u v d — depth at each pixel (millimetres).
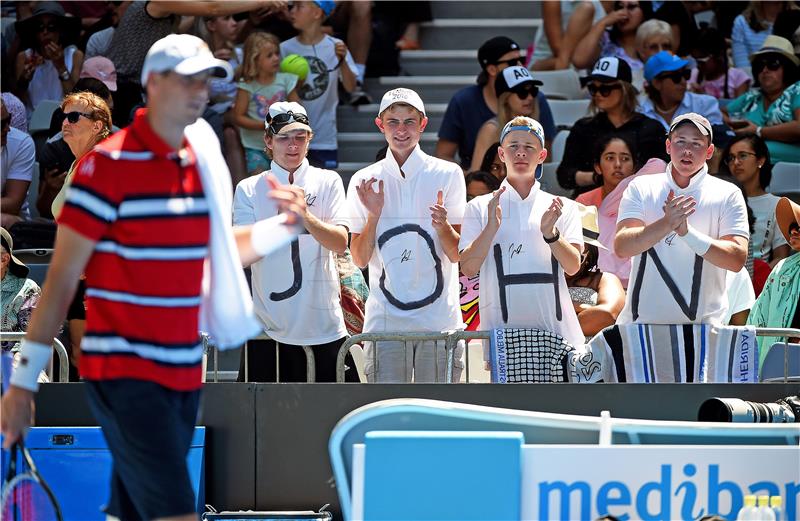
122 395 10656
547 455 13500
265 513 15633
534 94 24688
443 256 18016
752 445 14266
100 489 15641
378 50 30625
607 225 21844
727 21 32000
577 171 23672
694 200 16375
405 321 17875
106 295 10688
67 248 10516
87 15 30188
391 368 17891
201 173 10922
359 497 13312
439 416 14203
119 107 26141
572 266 17141
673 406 15641
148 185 10633
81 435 15703
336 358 17766
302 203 11766
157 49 10648
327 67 27266
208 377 19703
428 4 32188
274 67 26031
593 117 23891
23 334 16766
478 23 32406
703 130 17047
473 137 25859
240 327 11148
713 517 12969
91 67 25906
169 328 10695
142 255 10617
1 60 28734
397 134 18094
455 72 31625
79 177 10609
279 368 18078
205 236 10859
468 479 13297
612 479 13531
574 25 29422
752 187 23812
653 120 23766
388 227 18031
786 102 27250
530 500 13430
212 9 27453
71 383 16078
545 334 16969
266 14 28297
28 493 15414
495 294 17406
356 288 19859
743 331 16734
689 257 16938
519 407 15641
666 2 29359
